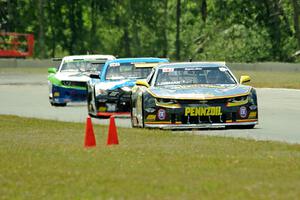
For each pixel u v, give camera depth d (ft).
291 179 98.94
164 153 126.21
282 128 176.76
